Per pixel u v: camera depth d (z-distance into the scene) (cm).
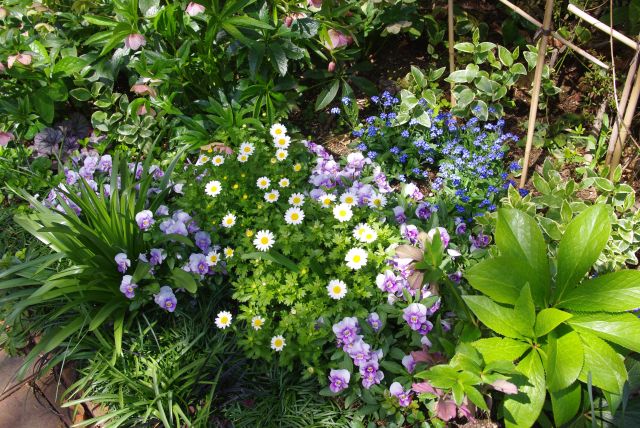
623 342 87
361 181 119
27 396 103
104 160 127
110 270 106
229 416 98
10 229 124
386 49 153
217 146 125
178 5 126
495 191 119
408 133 129
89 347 104
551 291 95
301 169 119
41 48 137
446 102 137
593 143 128
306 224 112
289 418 97
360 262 102
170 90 136
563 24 141
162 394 97
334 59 137
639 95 112
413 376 94
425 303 98
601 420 92
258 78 131
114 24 128
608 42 136
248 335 101
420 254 96
